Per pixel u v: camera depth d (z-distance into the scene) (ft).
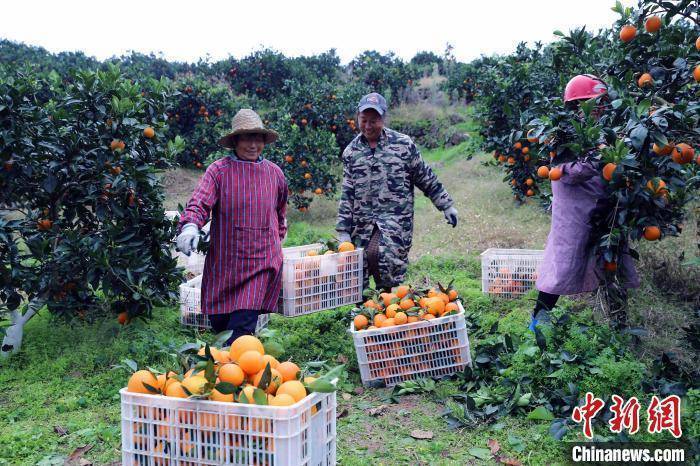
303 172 34.47
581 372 11.43
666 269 18.10
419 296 14.05
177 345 15.20
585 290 14.19
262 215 12.88
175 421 7.79
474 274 23.35
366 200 15.71
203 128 45.29
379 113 15.05
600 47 18.07
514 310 17.92
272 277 13.28
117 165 15.84
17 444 10.61
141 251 16.43
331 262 15.23
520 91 30.07
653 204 12.17
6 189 15.79
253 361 8.19
